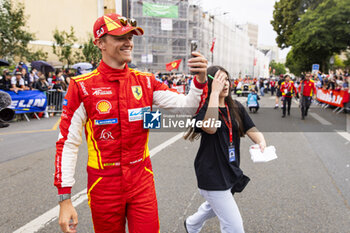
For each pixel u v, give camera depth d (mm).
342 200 3553
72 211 1549
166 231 2850
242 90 19672
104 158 1607
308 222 3021
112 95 1589
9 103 8273
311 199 3584
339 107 13562
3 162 5125
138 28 1589
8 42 14609
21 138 6957
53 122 9328
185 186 3969
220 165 2053
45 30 20641
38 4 20156
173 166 4844
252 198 3617
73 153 1604
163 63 33156
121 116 1591
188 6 33219
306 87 10453
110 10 24547
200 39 35625
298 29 25438
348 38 21672
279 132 8023
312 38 22734
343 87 12984
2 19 13914
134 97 1641
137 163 1675
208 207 2367
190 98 1669
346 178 4332
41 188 3951
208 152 2078
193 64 1564
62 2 21484
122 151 1610
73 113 1580
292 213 3219
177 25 33344
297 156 5574
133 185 1650
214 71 2086
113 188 1617
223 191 2059
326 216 3148
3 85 9156
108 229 1685
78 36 22609
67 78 12094
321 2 23375
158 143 6539
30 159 5305
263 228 2906
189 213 3205
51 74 13062
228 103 2168
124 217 1722
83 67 14133
